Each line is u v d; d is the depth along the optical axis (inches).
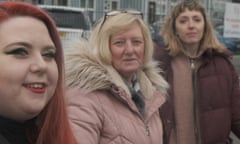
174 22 137.9
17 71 54.4
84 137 83.6
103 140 88.8
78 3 716.0
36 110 55.8
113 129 89.4
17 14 57.0
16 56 55.0
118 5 741.9
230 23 508.7
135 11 99.9
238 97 138.5
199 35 135.7
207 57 136.6
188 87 135.0
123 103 92.9
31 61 55.7
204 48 136.5
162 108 128.4
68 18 509.0
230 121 137.6
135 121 93.1
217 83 135.9
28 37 55.8
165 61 135.9
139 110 97.4
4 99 54.6
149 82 103.0
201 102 134.3
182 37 136.0
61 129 64.2
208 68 136.5
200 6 136.8
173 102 133.2
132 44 97.7
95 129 86.4
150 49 102.7
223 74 136.9
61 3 694.5
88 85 88.7
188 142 133.3
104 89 90.4
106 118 89.0
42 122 63.2
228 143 138.9
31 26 56.8
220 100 135.5
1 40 55.0
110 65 94.0
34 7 58.6
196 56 137.1
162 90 105.5
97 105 88.4
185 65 136.7
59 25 501.4
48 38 58.6
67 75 88.7
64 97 64.9
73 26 505.0
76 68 88.7
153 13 733.3
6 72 54.2
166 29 139.4
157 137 96.8
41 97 56.4
